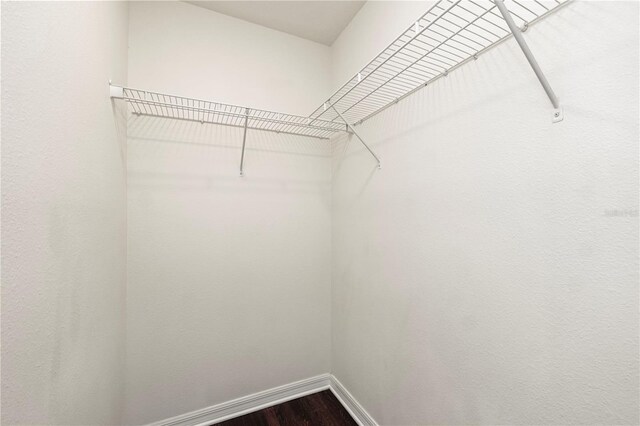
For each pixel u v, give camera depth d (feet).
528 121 2.53
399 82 4.17
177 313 4.92
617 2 1.97
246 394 5.52
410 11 3.98
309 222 6.15
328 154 6.37
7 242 1.55
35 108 1.83
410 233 4.00
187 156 5.01
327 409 5.57
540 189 2.44
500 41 2.74
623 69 1.94
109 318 3.59
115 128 3.81
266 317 5.70
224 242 5.31
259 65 5.65
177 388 4.94
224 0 5.01
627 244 1.93
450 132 3.35
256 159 5.61
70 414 2.39
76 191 2.50
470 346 3.11
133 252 4.59
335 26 5.75
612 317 2.01
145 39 4.71
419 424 3.84
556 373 2.34
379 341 4.69
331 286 6.37
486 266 2.93
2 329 1.51
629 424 1.93
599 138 2.06
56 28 2.10
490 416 2.89
